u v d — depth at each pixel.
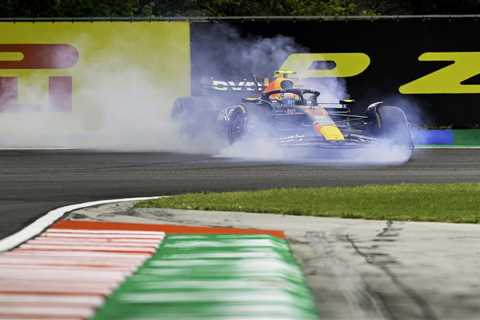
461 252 26.88
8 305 19.55
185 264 24.72
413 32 76.75
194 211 34.91
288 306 19.86
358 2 144.62
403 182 46.34
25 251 26.59
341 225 31.95
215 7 132.25
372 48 76.94
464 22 76.44
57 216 33.94
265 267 24.27
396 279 23.17
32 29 75.62
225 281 22.41
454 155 61.88
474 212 34.28
